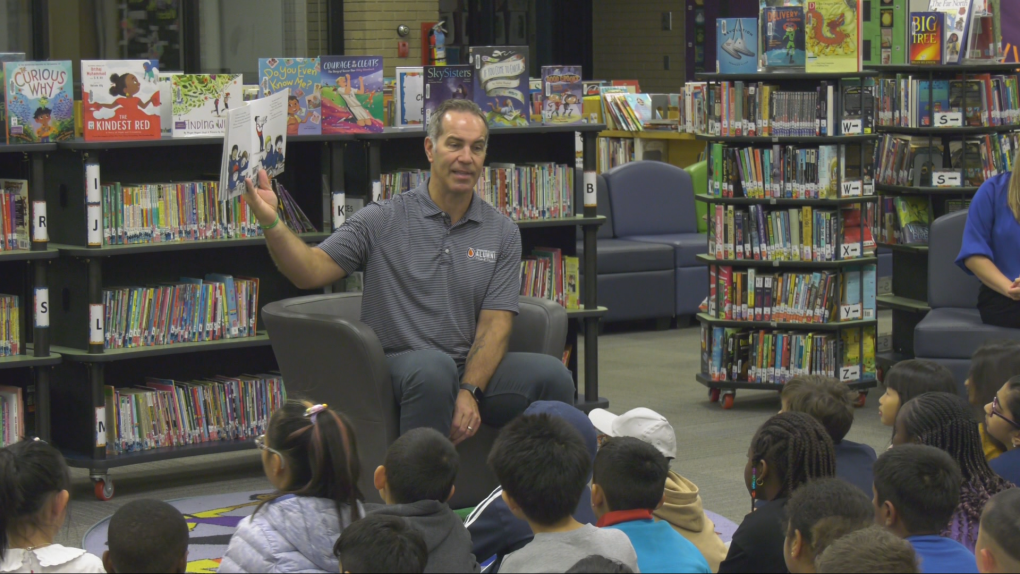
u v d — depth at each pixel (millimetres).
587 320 7012
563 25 16938
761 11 7535
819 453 3502
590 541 3080
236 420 6363
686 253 10273
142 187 5969
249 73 11461
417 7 12977
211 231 6184
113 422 6008
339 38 12633
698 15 16375
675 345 9789
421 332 5219
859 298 7652
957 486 3215
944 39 7883
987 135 8016
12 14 9938
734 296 7719
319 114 6297
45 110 5680
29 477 3258
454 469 3422
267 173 4930
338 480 3242
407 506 3322
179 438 6203
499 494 3988
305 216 6531
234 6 11258
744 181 7617
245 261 6754
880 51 9188
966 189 7930
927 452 3230
